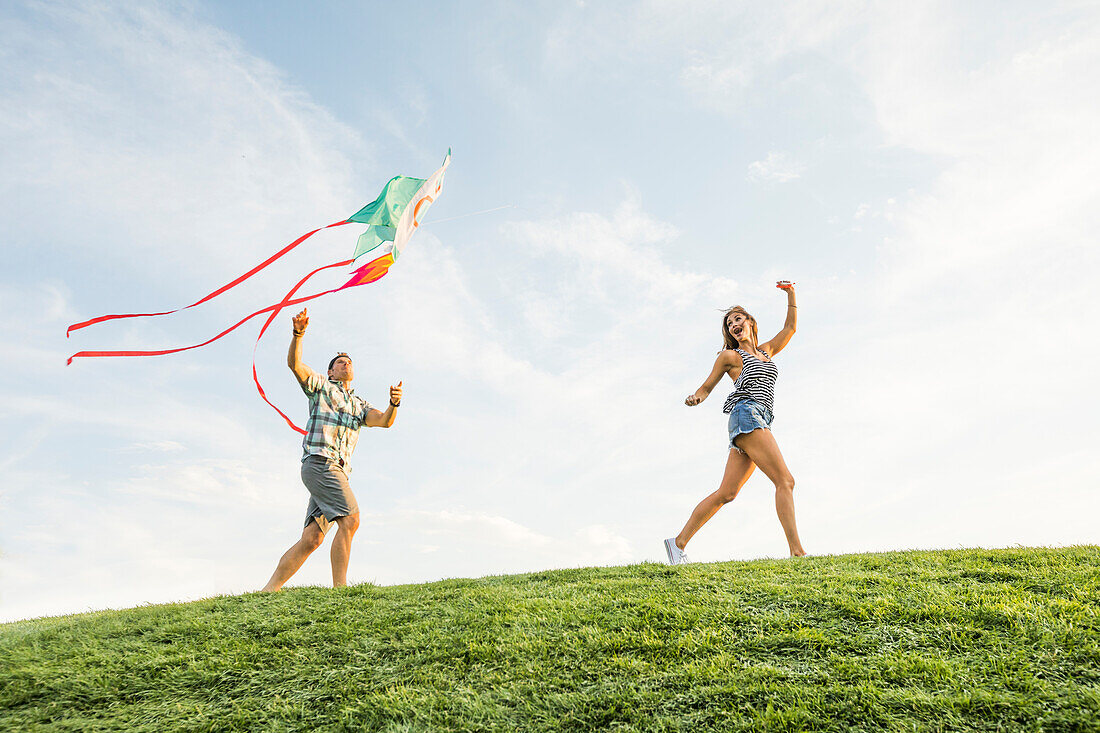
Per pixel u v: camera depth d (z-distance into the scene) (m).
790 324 6.49
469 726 2.95
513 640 3.67
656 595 4.22
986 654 3.18
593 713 2.97
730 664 3.25
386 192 6.08
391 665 3.56
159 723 3.19
